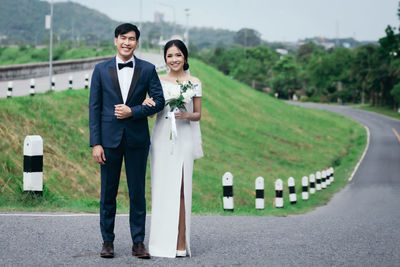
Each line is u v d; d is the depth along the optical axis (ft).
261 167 108.06
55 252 17.11
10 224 21.33
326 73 483.92
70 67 157.99
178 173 18.29
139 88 17.06
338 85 483.51
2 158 43.93
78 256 16.78
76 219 23.79
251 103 191.62
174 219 17.97
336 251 19.38
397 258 18.40
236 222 28.17
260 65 591.78
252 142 136.77
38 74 132.87
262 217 33.86
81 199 46.24
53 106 69.92
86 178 52.65
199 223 26.68
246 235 22.72
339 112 313.53
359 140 195.72
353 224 29.66
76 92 82.79
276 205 54.70
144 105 16.97
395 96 313.12
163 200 18.19
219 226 25.72
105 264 15.99
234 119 155.94
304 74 530.27
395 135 209.56
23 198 30.09
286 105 227.81
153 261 16.85
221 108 162.81
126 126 16.88
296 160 130.31
